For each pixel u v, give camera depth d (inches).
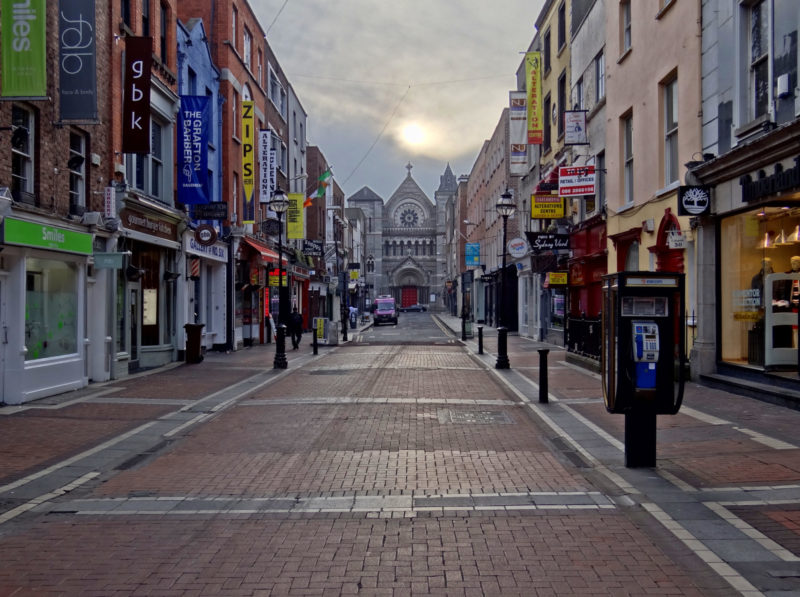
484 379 608.4
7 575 184.1
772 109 416.2
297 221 1339.8
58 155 506.9
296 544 204.1
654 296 281.1
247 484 273.1
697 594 166.7
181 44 792.3
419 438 354.6
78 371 543.5
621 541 202.4
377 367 714.8
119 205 597.0
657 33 590.2
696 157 513.3
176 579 179.6
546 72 1112.8
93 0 494.6
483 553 194.7
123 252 593.0
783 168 397.7
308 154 1857.8
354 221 3063.5
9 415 426.6
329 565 187.5
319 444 343.0
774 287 433.7
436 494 254.7
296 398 493.0
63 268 530.6
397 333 1572.3
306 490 262.7
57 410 444.8
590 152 826.8
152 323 737.6
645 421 280.7
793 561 184.4
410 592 169.8
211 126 929.5
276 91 1339.8
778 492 240.8
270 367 726.5
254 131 1096.2
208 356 890.7
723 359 493.0
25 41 427.2
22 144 473.7
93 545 206.4
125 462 317.7
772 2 416.8
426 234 3833.7
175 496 258.4
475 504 241.3
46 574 184.4
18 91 427.8
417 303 3838.6
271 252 1151.6
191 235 807.7
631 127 687.1
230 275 983.0
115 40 601.0
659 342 280.7
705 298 498.3
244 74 1074.1
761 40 438.6
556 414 413.7
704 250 498.3
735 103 458.0
